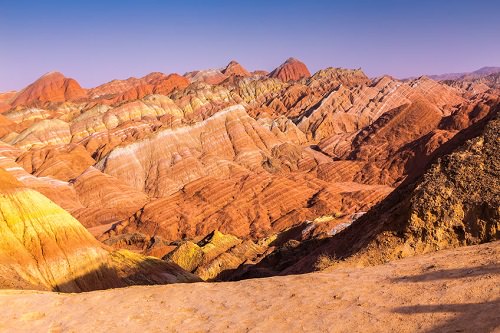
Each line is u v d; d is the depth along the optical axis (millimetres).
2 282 33781
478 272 13016
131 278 47531
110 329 14273
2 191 41562
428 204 21359
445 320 10539
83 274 41094
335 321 12070
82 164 133750
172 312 14961
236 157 136375
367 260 21641
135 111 173875
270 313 13508
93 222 100250
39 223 41531
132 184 123062
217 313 14297
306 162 138875
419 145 121188
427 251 20422
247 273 45781
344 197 93688
